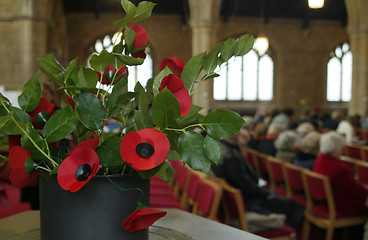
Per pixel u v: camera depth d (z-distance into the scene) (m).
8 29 14.88
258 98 23.52
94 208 1.01
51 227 1.04
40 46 14.60
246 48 1.10
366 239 4.32
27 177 1.07
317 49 23.17
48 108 1.16
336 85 23.62
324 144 4.03
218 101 23.31
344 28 23.22
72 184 0.92
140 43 1.10
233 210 3.24
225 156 3.68
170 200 4.07
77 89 1.02
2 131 0.99
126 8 0.98
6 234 1.37
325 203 4.07
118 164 1.01
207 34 15.68
